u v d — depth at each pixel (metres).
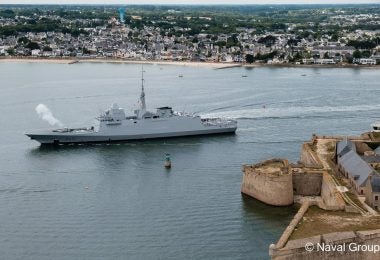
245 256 193.62
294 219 191.75
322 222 188.62
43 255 197.25
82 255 196.50
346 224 186.50
